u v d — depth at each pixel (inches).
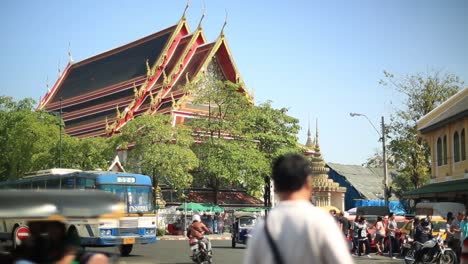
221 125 2127.2
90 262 307.9
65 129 2881.4
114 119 2689.5
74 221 378.6
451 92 1958.7
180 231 2017.7
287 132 2273.6
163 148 1887.3
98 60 3142.2
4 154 1987.0
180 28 2785.4
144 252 1194.0
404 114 1961.1
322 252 171.2
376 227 1159.0
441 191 1385.3
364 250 1130.7
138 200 1096.2
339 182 3036.4
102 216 325.4
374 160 3021.7
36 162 1895.9
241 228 1352.1
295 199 185.5
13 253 312.2
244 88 2677.2
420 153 1957.4
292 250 171.6
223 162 2058.3
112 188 1073.5
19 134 1941.4
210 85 2267.5
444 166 1539.1
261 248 176.1
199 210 2062.0
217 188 2313.0
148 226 1098.1
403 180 2425.0
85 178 1077.8
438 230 1093.8
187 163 1913.1
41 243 308.5
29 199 301.3
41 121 2044.8
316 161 2593.5
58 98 3221.0
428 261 869.8
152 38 2893.7
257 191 2192.4
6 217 303.7
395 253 1140.5
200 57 2640.3
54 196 305.7
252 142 2174.0
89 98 2955.2
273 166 195.3
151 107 2509.8
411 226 1116.5
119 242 1057.5
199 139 2153.1
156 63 2714.1
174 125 2222.0
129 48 2992.1
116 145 1936.5
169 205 2217.0
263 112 2242.9
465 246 565.6
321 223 172.6
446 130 1520.7
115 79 2915.8
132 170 1980.8
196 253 847.1
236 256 1109.7
